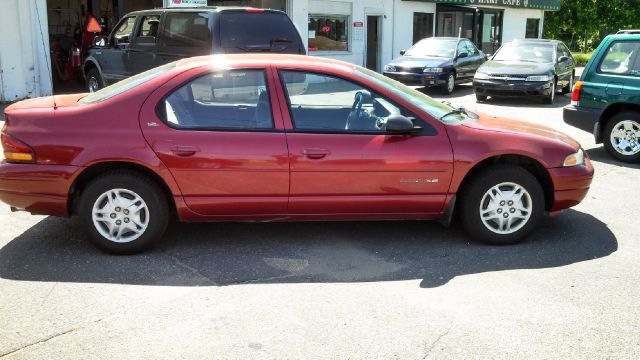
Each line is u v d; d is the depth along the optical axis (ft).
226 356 11.19
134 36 33.99
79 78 53.11
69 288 13.93
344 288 14.17
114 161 15.39
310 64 16.40
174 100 15.71
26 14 43.78
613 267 15.58
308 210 16.20
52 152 15.28
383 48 74.28
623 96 27.48
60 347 11.41
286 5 62.13
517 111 47.67
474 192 16.63
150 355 11.19
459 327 12.35
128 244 15.83
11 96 44.19
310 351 11.39
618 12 127.75
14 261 15.44
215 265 15.46
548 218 19.63
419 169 16.11
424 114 16.42
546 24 130.62
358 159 15.85
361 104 16.33
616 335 12.09
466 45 61.98
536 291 14.08
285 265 15.53
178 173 15.49
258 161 15.60
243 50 30.25
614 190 23.35
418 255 16.31
